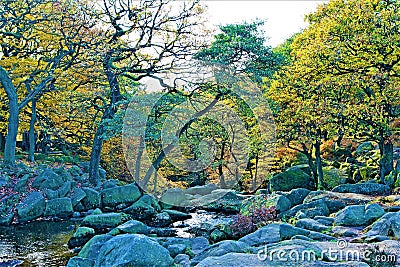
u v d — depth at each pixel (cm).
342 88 1728
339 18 1664
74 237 1136
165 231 1251
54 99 2352
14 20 1822
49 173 1788
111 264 706
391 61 1584
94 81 2138
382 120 1570
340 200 1235
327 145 2762
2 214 1444
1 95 2219
